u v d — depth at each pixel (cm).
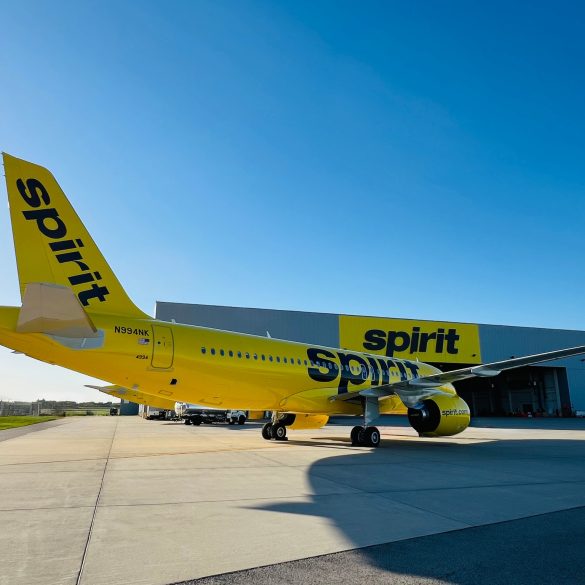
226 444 1511
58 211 1115
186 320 3691
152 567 377
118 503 607
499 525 522
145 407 4156
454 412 1557
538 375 5506
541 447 1530
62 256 1108
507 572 378
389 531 490
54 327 960
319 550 425
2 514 547
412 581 355
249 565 385
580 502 652
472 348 4531
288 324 3969
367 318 4225
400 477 847
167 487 720
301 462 1043
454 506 613
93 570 370
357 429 1514
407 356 4275
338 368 1630
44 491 687
